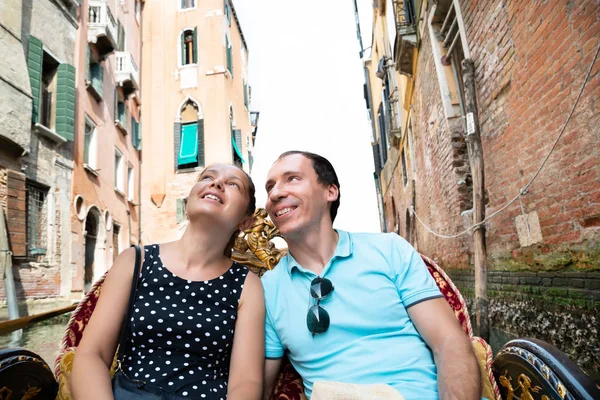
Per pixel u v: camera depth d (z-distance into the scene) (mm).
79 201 9922
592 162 2902
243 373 1598
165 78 17906
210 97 17641
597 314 2924
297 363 1681
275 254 2242
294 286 1738
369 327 1568
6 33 7297
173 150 17156
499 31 4312
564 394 1094
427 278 1619
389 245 1710
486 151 5016
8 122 7086
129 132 14859
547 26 3348
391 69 13102
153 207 16734
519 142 4078
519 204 4172
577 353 3195
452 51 6555
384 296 1597
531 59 3676
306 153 1866
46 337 5625
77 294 9305
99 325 1574
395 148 13836
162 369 1566
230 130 18172
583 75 2920
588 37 2816
